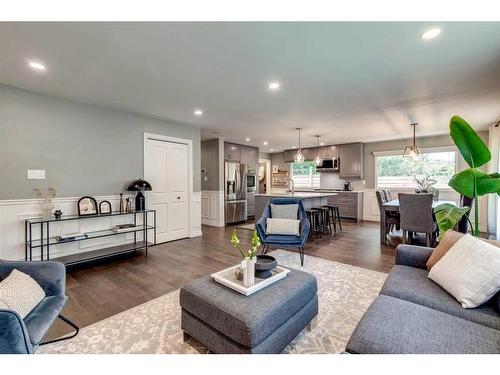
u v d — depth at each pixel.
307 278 1.90
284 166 9.34
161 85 2.96
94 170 3.68
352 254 3.84
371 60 2.35
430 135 6.18
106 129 3.81
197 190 5.25
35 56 2.25
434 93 3.21
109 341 1.76
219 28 1.84
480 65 2.45
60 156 3.35
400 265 2.10
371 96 3.33
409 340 1.12
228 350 1.44
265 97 3.38
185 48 2.13
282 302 1.55
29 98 3.09
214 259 3.64
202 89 3.08
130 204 4.03
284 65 2.45
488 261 1.42
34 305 1.50
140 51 2.17
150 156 4.41
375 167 7.20
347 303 2.29
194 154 5.18
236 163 7.03
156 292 2.56
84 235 3.31
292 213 3.79
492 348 1.08
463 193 2.33
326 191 7.81
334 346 1.70
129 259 3.64
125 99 3.45
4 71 2.56
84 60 2.33
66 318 1.90
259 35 1.94
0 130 2.89
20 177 3.03
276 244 3.38
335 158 7.60
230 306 1.48
